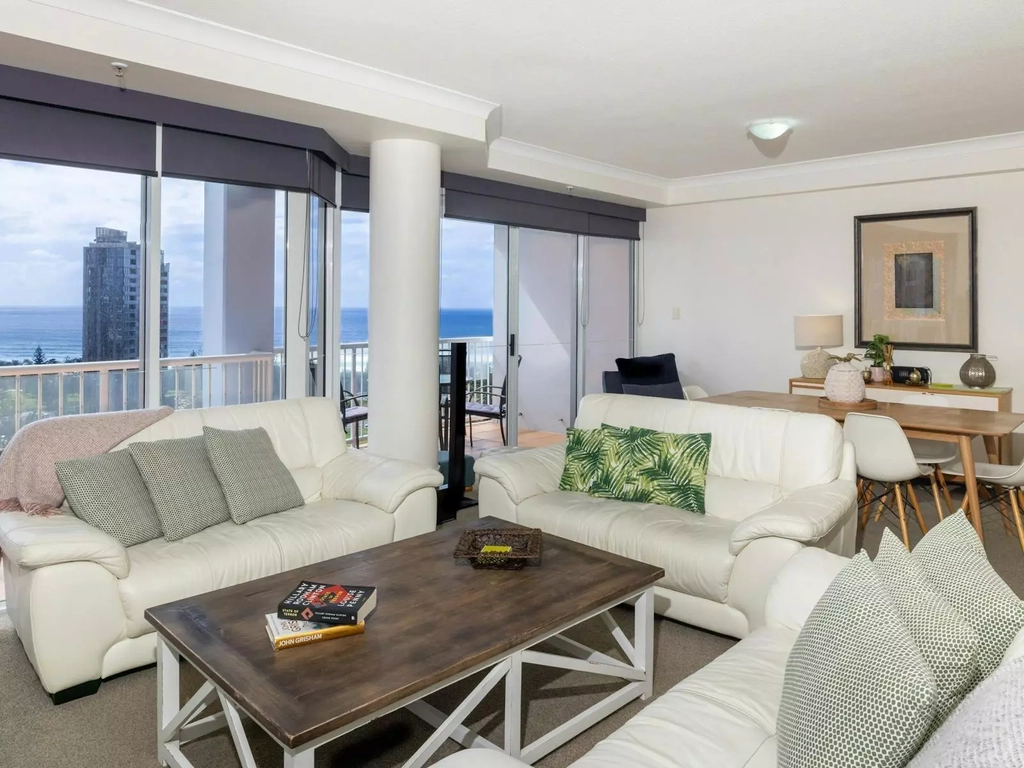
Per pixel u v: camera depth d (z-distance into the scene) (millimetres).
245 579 2703
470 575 2340
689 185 6605
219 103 3562
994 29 3123
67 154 3250
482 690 1916
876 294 5781
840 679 1285
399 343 4285
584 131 4824
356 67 3594
